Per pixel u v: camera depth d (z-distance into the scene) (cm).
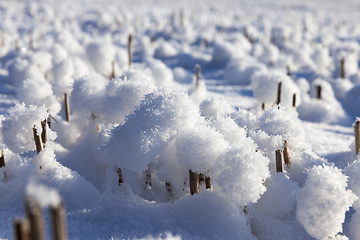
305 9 3534
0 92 501
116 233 159
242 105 553
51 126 300
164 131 171
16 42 864
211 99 252
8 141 189
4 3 2383
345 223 191
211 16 2875
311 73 862
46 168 194
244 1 4275
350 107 617
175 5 3778
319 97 581
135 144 168
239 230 166
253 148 179
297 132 223
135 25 1939
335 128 477
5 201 194
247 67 807
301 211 163
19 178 210
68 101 308
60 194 189
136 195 191
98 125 256
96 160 246
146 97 185
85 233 159
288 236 174
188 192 205
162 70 450
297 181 213
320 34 1520
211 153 168
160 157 202
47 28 1656
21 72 520
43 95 302
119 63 655
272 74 376
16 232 71
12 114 191
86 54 499
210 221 167
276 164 195
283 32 1552
